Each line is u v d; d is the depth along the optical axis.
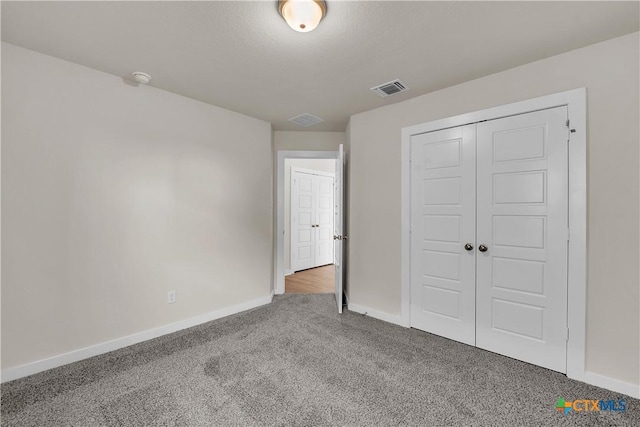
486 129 2.31
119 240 2.36
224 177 3.10
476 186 2.37
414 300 2.76
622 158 1.77
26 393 1.74
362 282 3.17
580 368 1.90
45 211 2.01
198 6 1.52
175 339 2.52
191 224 2.83
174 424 1.50
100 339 2.26
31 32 1.75
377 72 2.25
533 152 2.09
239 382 1.87
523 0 1.46
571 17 1.59
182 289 2.76
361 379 1.91
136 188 2.46
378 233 3.02
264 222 3.52
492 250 2.29
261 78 2.37
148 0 1.47
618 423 1.52
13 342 1.90
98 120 2.24
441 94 2.56
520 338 2.16
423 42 1.85
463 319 2.45
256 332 2.67
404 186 2.80
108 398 1.70
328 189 6.45
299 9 1.46
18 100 1.90
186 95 2.74
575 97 1.91
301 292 4.16
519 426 1.50
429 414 1.58
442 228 2.57
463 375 1.96
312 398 1.71
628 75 1.75
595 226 1.85
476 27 1.69
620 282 1.77
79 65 2.15
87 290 2.20
